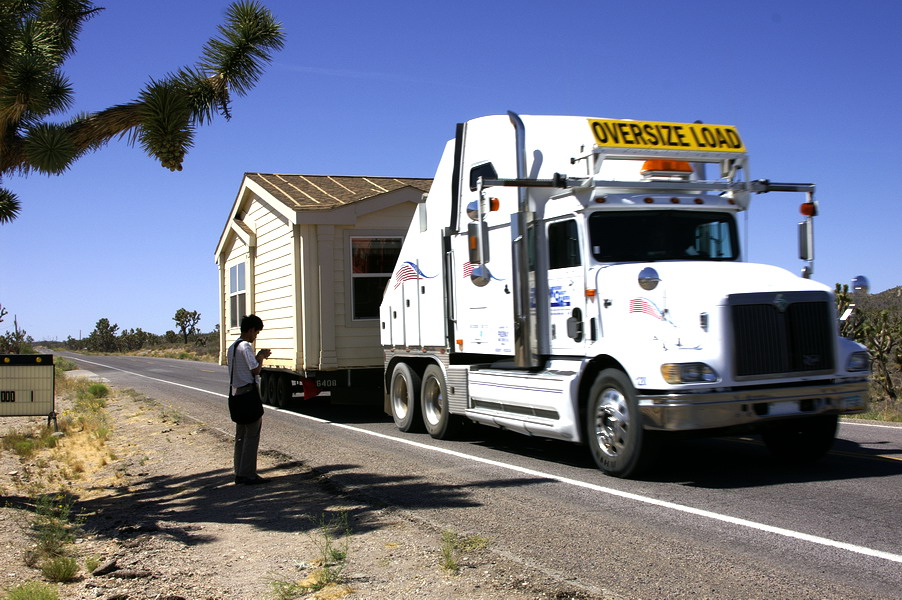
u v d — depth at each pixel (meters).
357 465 9.57
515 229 9.54
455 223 11.25
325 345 14.74
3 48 7.48
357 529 6.59
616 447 8.18
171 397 20.94
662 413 7.51
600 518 6.63
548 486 7.95
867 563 5.30
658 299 7.88
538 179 9.17
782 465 8.81
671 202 9.02
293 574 5.53
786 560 5.40
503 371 10.19
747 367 7.61
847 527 6.17
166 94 7.91
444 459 9.81
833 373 7.95
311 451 10.81
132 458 11.16
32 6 8.59
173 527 7.05
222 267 21.00
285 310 15.67
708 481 8.02
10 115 7.66
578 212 8.87
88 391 22.48
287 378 17.11
